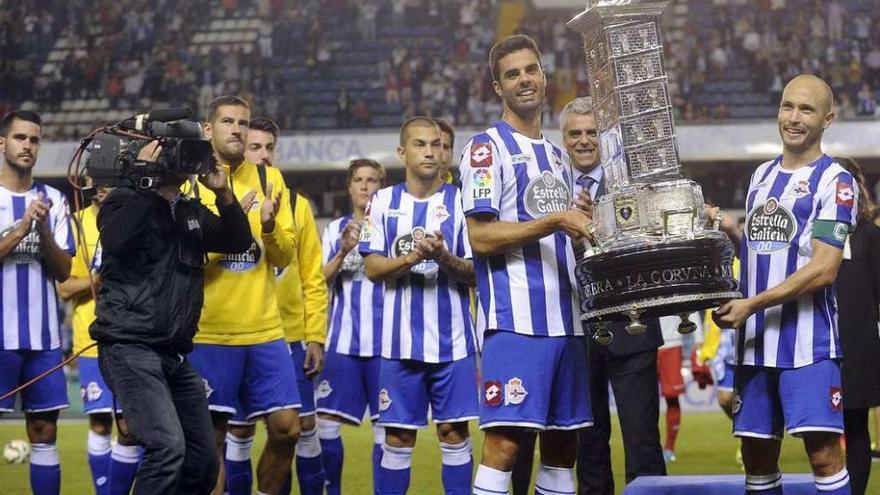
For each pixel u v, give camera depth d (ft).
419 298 22.47
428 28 105.60
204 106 97.04
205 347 20.30
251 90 97.55
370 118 96.94
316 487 24.58
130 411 16.75
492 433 16.85
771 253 17.40
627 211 15.16
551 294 16.69
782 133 17.60
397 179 90.38
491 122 92.79
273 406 20.85
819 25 99.19
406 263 22.02
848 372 21.22
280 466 21.25
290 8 106.52
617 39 15.81
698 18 103.24
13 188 24.71
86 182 18.98
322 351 24.59
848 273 21.43
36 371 24.06
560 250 16.89
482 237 16.46
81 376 25.45
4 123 24.54
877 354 21.40
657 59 15.79
